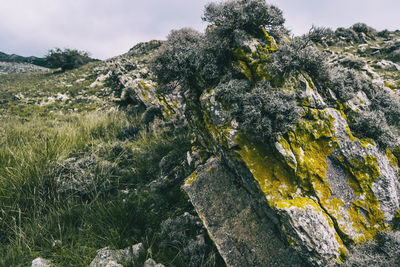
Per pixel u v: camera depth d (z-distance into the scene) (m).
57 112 16.86
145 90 11.20
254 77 4.27
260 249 3.60
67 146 7.35
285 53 4.17
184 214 4.64
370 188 3.70
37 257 3.81
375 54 19.86
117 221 4.53
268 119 3.73
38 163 5.68
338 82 4.49
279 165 3.79
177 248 4.02
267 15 4.39
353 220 3.52
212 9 4.45
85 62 41.25
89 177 5.73
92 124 9.95
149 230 4.46
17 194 4.91
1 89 25.36
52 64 37.75
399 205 3.86
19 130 9.32
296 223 3.21
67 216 4.69
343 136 3.92
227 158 4.23
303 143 3.83
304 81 4.12
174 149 7.18
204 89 4.86
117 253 3.87
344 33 25.75
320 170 3.71
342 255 3.26
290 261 3.40
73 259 3.75
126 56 40.25
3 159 6.23
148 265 3.62
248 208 4.01
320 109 4.10
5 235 4.36
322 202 3.53
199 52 4.72
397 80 13.37
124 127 9.67
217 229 3.97
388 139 4.10
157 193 5.47
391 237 3.31
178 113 9.99
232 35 4.52
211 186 4.50
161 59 5.12
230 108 4.09
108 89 21.06
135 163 6.94
